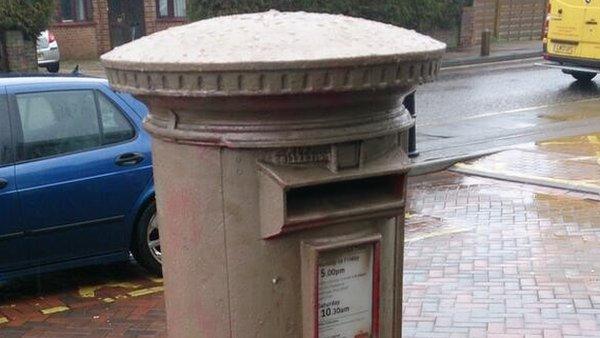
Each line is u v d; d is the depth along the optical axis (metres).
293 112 1.97
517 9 26.55
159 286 5.62
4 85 5.29
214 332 2.21
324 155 2.04
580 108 13.14
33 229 5.19
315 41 1.94
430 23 23.06
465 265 5.61
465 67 20.61
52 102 5.41
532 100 14.27
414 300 4.99
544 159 8.98
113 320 5.00
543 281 5.21
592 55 15.20
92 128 5.48
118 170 5.45
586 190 7.52
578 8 15.28
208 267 2.16
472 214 6.96
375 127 2.07
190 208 2.15
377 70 1.91
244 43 1.93
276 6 18.98
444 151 9.65
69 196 5.27
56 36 23.52
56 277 5.86
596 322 4.54
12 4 16.31
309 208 2.07
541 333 4.44
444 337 4.44
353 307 2.19
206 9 18.86
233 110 1.97
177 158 2.14
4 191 5.06
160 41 2.08
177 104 2.02
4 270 5.16
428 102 14.32
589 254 5.72
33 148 5.26
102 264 5.95
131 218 5.55
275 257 2.10
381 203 2.14
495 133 10.95
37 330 4.86
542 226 6.49
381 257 2.23
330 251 2.10
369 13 20.72
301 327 2.17
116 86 2.12
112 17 24.44
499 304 4.87
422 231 6.50
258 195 2.06
